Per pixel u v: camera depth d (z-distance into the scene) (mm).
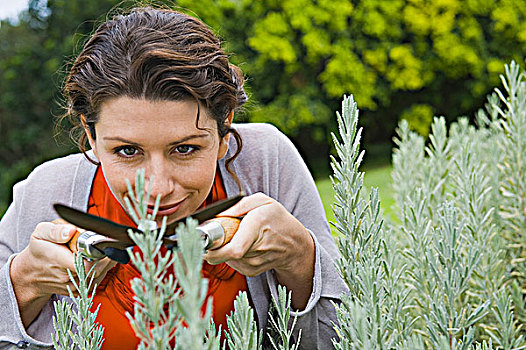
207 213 729
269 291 1251
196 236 515
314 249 1111
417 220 1229
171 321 607
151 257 585
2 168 8070
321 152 8406
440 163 1778
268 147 1350
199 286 541
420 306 1164
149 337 602
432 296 1022
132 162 956
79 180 1308
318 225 1315
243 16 7707
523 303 1341
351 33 7750
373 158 8031
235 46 7668
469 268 1002
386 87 7883
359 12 7648
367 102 7699
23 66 8281
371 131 8320
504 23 7500
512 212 1596
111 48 968
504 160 1741
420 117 7953
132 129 917
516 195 1561
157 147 932
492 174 1734
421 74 7723
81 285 838
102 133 951
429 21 7539
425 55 7734
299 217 1319
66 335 856
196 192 981
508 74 1560
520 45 7688
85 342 888
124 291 1240
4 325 1110
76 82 1002
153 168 940
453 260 990
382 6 7578
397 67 7664
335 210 937
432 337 964
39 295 1091
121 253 813
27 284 1077
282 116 7750
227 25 7641
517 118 1553
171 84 903
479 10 7578
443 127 1785
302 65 7867
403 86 7652
